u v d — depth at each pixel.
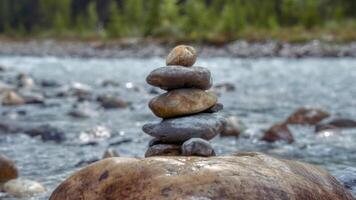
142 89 20.27
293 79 24.17
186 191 4.38
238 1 64.94
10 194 6.93
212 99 5.92
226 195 4.38
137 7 75.19
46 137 10.81
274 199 4.47
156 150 5.77
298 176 4.94
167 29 62.19
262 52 43.50
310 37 49.44
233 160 4.91
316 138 10.62
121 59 43.47
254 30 61.50
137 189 4.54
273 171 4.83
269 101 16.73
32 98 16.16
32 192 6.97
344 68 30.08
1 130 11.37
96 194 4.71
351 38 48.38
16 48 60.84
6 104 15.71
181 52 5.96
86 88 20.17
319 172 5.31
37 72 29.55
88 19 96.19
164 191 4.41
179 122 5.77
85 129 11.89
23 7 114.88
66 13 94.00
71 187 4.93
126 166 4.81
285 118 13.32
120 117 13.66
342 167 8.17
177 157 4.93
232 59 39.69
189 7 63.34
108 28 69.94
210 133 5.77
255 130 11.20
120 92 19.52
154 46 52.75
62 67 34.16
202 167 4.65
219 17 70.06
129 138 10.85
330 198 4.92
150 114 14.16
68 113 13.92
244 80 23.95
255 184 4.52
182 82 5.84
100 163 5.00
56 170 8.29
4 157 7.70
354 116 13.40
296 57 40.56
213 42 51.22
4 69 30.38
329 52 41.66
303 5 67.12
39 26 104.25
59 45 62.28
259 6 70.00
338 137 10.62
